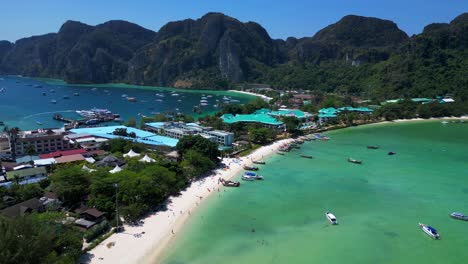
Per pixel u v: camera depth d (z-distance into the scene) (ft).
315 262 266.98
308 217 344.08
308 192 411.54
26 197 353.72
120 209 327.26
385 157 576.61
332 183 444.55
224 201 380.37
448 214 353.72
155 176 379.96
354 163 538.88
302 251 282.36
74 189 349.82
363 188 426.92
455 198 395.55
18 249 208.44
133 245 284.20
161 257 269.85
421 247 290.35
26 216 238.89
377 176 474.49
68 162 471.21
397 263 266.98
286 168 509.35
